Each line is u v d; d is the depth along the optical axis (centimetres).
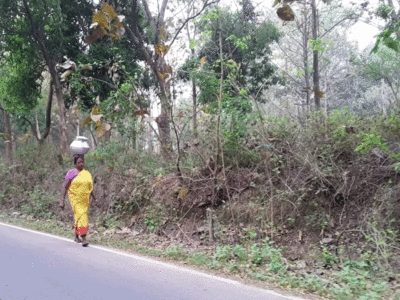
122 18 549
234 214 760
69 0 1581
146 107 1035
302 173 732
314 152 741
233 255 613
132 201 920
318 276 521
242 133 838
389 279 493
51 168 1346
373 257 552
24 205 1162
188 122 909
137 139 1080
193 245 728
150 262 568
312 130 777
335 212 677
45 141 1538
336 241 620
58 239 742
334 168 702
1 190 1366
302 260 600
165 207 858
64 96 1733
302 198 706
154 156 1001
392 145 695
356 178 686
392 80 1505
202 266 554
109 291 427
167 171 890
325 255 576
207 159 840
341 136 735
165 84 897
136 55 1584
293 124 824
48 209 1095
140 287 443
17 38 1620
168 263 567
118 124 1054
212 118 868
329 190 701
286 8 507
